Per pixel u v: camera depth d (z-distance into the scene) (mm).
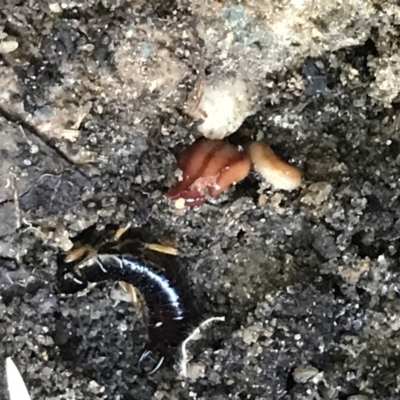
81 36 56
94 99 57
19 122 57
